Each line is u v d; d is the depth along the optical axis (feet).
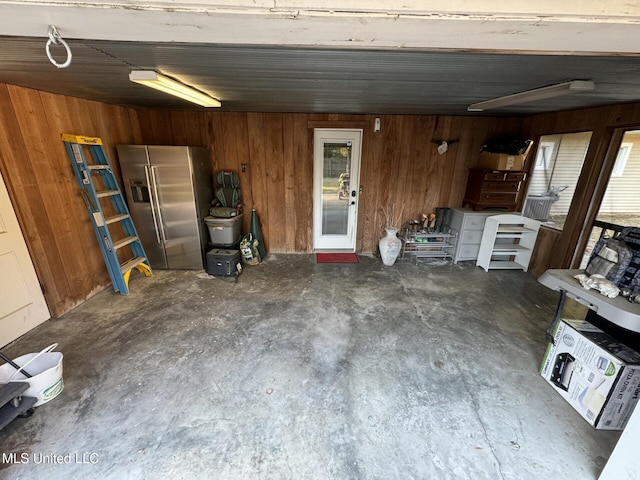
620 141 10.01
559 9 2.60
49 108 9.17
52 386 6.33
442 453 5.42
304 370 7.41
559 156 12.49
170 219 12.67
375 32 3.07
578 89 6.70
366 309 10.34
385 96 9.27
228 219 13.10
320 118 13.84
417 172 14.94
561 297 6.80
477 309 10.40
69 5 2.48
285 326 9.25
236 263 12.91
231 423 5.94
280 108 12.28
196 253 13.17
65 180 9.77
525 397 6.67
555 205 12.72
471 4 2.58
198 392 6.68
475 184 14.30
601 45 3.33
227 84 7.70
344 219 15.76
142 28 3.00
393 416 6.16
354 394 6.70
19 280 8.43
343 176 15.06
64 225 9.73
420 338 8.75
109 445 5.45
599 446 5.57
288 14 2.64
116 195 11.44
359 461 5.26
